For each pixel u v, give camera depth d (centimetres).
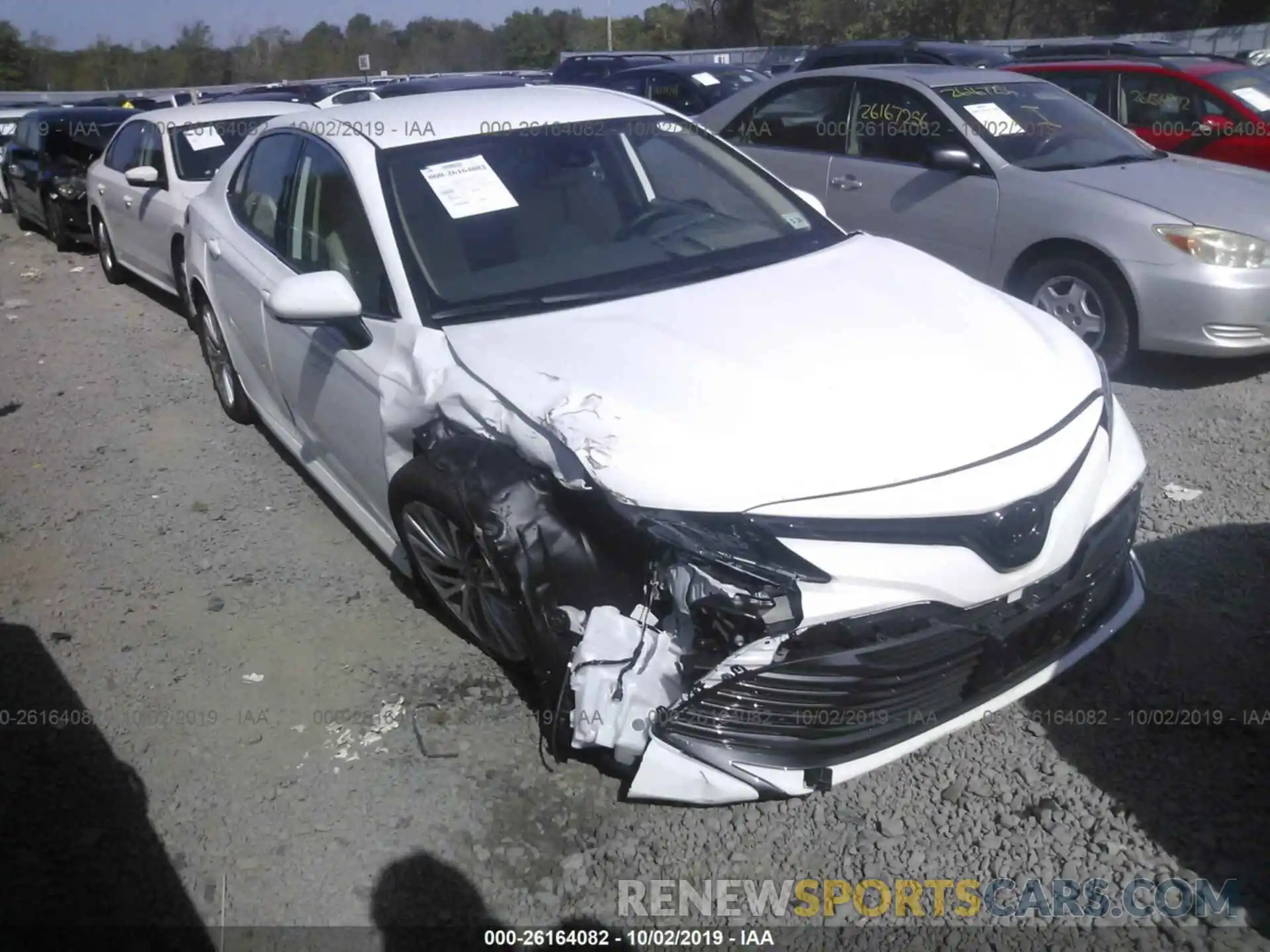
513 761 321
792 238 411
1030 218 599
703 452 275
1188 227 548
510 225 383
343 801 310
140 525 482
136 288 941
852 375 301
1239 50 1995
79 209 1072
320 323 362
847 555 265
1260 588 381
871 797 303
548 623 298
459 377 327
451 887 280
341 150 411
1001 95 668
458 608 355
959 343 323
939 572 271
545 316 345
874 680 273
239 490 511
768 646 267
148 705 357
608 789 309
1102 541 309
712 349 314
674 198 423
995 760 313
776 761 280
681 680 276
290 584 425
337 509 485
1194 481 465
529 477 305
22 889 287
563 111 438
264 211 490
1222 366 608
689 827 295
